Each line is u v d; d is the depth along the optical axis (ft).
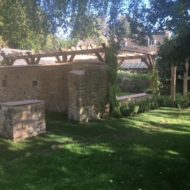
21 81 30.63
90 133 21.24
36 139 19.06
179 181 13.47
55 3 23.39
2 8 26.27
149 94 39.32
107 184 12.65
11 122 18.53
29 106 19.45
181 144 18.86
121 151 17.07
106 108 27.12
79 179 13.09
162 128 23.80
